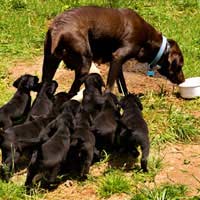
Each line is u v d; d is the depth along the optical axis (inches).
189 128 475.8
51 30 477.7
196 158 439.2
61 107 437.4
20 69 616.4
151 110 512.4
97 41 506.9
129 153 434.6
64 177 407.2
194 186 399.9
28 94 470.0
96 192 394.0
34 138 398.9
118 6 786.2
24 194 388.8
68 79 591.2
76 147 393.4
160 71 559.2
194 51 663.8
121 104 440.1
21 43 676.7
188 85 553.9
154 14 773.9
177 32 721.0
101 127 414.3
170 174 415.5
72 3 781.9
